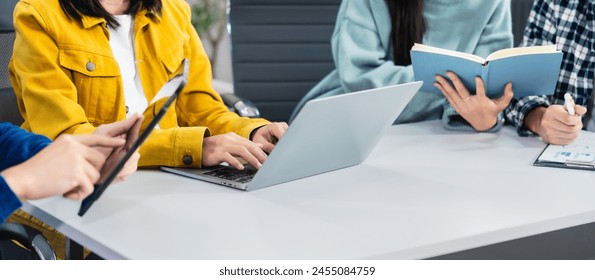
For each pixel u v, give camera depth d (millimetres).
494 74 1574
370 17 2133
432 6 2139
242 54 2393
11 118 1790
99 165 1044
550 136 1591
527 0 3342
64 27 1515
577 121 1567
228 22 2385
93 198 1062
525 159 1494
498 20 2150
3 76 1783
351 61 2111
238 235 1059
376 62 2104
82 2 1523
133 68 1635
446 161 1479
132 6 1626
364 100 1274
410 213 1150
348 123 1297
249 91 2414
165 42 1662
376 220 1118
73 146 1009
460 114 1691
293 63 2422
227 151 1410
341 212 1156
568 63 1891
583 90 1884
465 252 1448
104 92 1559
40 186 980
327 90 2258
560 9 1901
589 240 1495
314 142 1275
